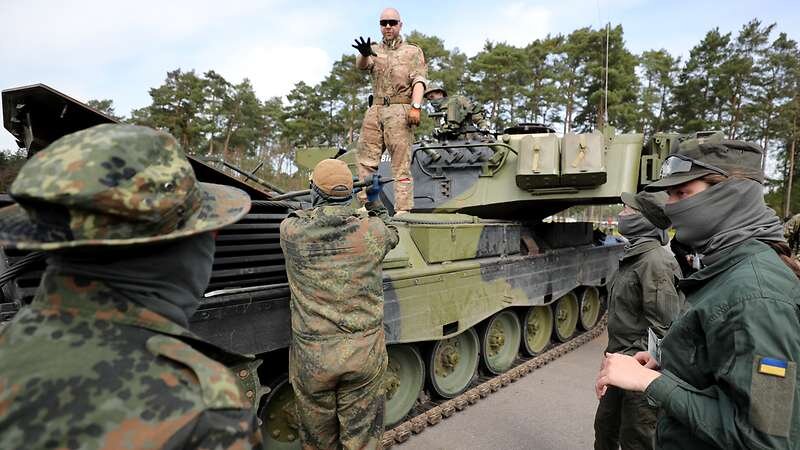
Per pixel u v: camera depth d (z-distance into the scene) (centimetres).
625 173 648
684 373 191
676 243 252
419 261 490
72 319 114
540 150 621
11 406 99
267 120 3653
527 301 648
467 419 522
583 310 860
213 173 306
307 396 314
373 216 334
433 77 3177
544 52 3541
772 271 169
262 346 339
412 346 494
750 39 3559
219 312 314
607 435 366
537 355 712
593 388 610
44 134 278
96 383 105
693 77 3662
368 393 318
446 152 698
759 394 154
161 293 125
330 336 302
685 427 193
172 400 109
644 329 375
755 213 190
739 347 162
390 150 543
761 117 3475
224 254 329
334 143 3575
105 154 109
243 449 113
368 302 313
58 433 99
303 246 304
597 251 852
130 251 119
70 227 108
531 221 704
